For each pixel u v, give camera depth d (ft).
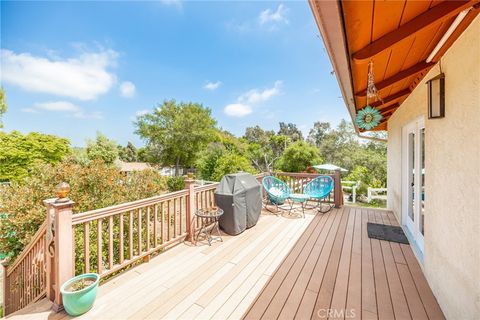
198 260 9.85
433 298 7.16
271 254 10.39
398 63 6.88
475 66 4.74
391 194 17.88
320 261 9.70
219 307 6.89
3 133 45.44
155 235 10.12
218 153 48.42
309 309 6.73
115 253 13.42
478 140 4.67
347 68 5.16
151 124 62.59
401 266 9.21
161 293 7.58
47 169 16.03
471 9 4.35
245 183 13.82
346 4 3.57
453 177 5.86
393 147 16.79
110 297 7.38
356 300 7.12
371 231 13.24
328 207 18.38
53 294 7.15
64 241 6.87
